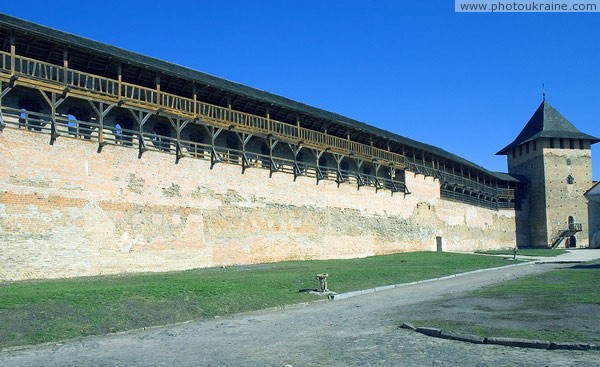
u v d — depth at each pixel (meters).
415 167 50.53
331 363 9.18
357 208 42.38
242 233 32.00
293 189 36.38
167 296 16.30
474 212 61.28
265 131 33.97
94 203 24.69
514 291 18.12
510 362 8.70
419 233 50.09
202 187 29.91
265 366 9.15
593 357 8.80
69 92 24.16
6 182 21.88
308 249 37.00
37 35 23.20
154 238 27.02
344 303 17.77
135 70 28.03
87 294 15.56
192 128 32.06
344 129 42.19
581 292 16.89
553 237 67.69
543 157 68.81
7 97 24.14
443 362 8.88
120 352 10.90
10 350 11.30
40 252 22.53
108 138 26.67
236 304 16.72
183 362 9.73
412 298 18.16
